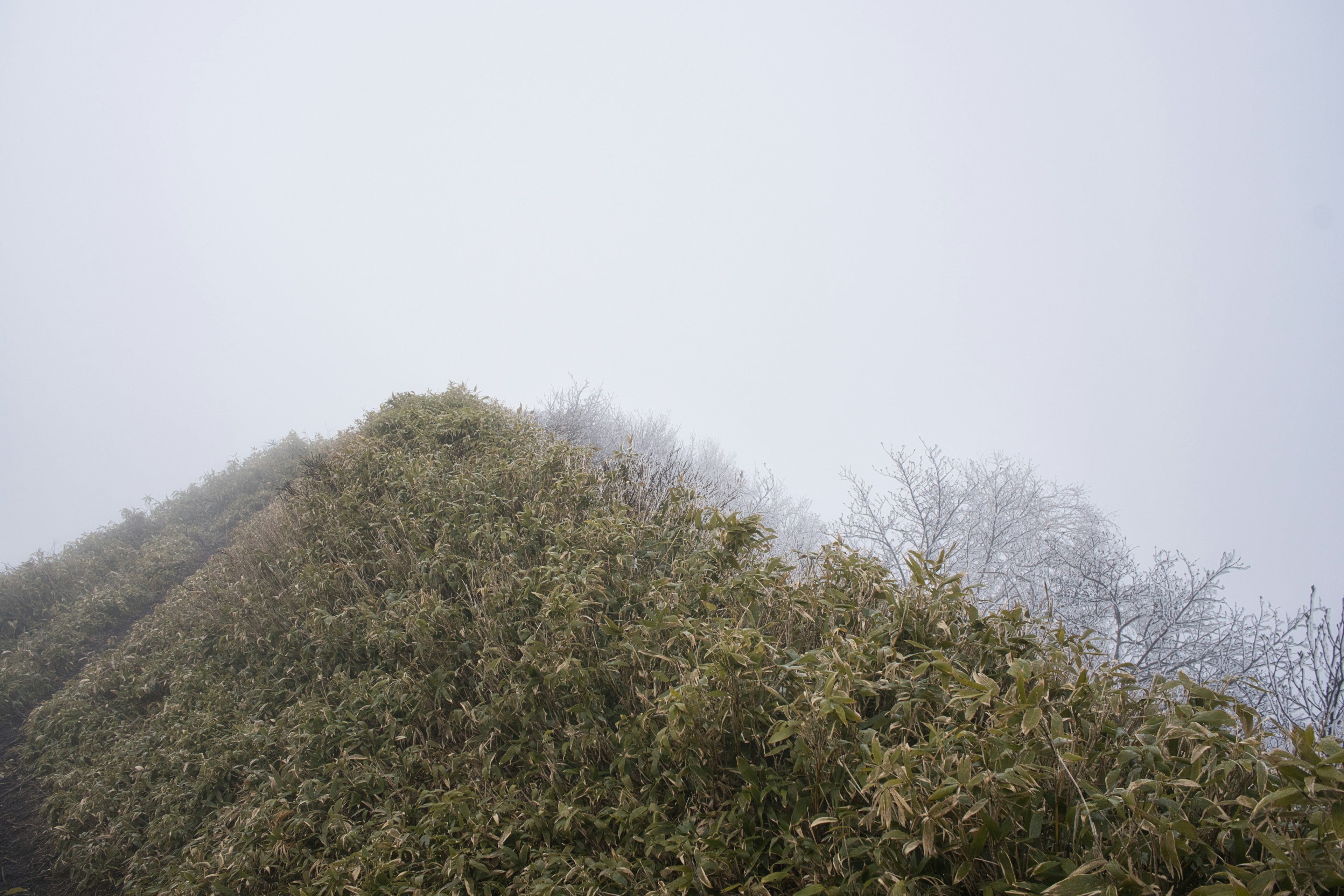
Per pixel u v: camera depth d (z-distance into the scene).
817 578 3.83
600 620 3.95
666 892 2.45
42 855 4.53
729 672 2.83
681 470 6.99
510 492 5.77
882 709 3.00
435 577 4.94
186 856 3.86
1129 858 1.89
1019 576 9.56
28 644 7.59
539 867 2.80
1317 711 6.01
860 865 2.37
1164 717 2.30
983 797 2.14
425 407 9.79
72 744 5.55
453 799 3.21
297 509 7.28
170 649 6.30
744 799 2.62
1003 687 2.83
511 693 3.69
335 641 4.82
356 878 2.99
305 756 3.97
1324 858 1.73
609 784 3.06
